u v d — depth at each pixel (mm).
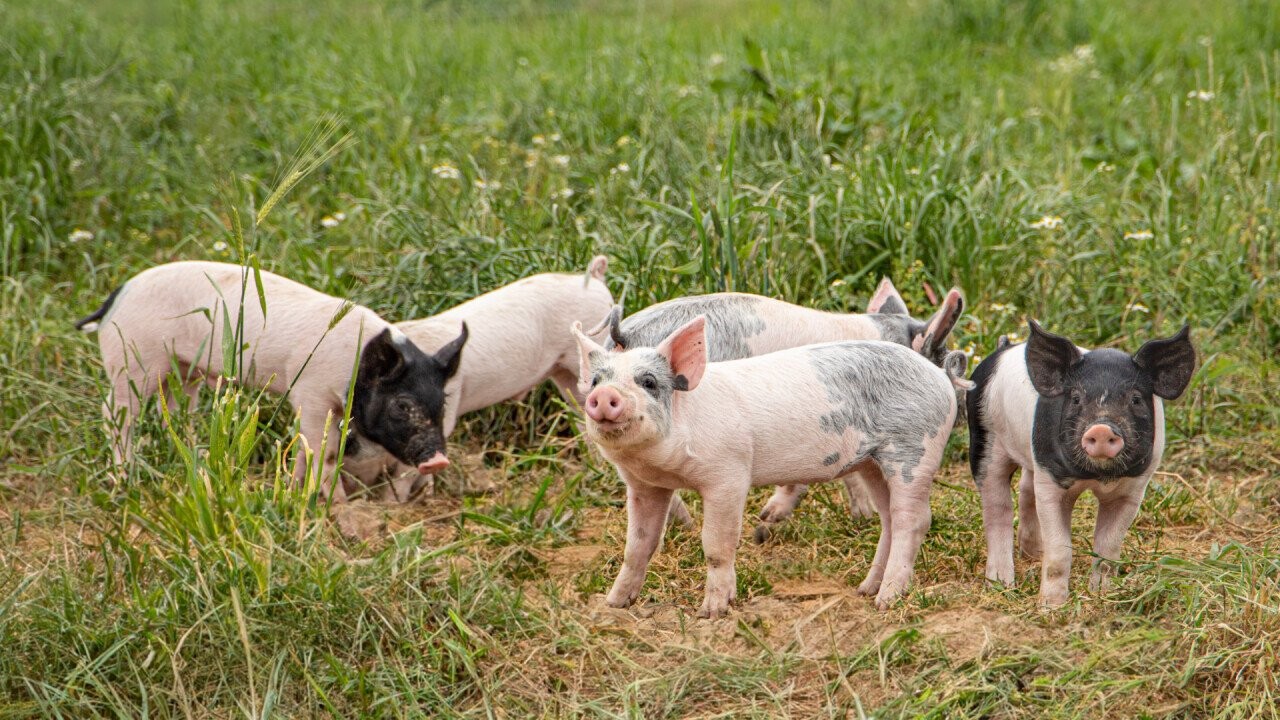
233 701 4105
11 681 4141
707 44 13227
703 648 4461
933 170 7953
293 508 4727
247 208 8164
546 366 6457
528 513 5625
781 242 7180
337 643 4324
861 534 5523
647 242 7230
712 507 4617
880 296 6043
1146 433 4355
